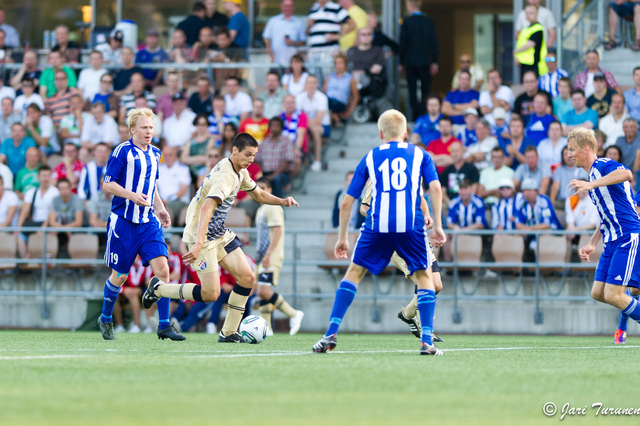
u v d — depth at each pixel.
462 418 11.72
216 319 41.50
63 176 51.59
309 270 49.41
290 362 19.47
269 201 26.91
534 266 43.78
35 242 48.41
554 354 23.91
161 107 54.28
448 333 44.62
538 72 56.00
